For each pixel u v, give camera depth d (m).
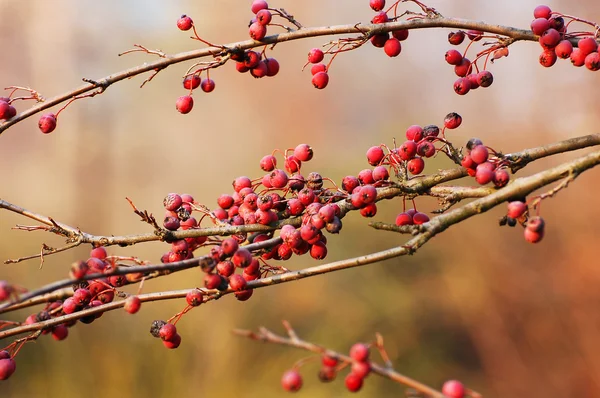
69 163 12.92
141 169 14.05
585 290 9.55
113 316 9.05
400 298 9.71
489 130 11.74
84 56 14.54
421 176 2.27
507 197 1.94
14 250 10.05
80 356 8.77
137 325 8.99
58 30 14.16
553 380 9.37
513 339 9.75
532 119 11.30
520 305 9.85
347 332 9.35
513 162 2.21
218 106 14.98
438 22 2.40
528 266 9.98
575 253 9.69
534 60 11.57
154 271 1.85
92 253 2.15
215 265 1.90
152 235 2.16
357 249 9.88
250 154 14.04
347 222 10.00
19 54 14.62
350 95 15.77
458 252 10.03
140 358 8.77
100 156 13.20
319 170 11.19
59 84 14.21
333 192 2.30
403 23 2.40
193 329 8.87
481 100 12.09
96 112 13.69
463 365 9.76
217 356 8.69
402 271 9.95
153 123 14.43
